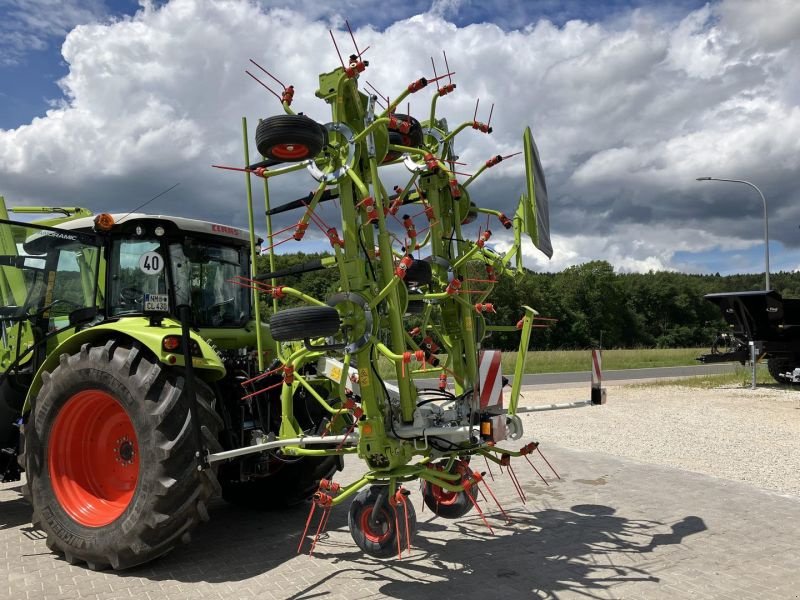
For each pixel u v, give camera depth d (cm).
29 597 341
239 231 510
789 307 1408
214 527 482
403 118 427
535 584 359
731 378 1750
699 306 7738
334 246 361
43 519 409
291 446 410
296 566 391
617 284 6944
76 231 459
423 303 441
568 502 534
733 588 352
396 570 382
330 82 372
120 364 394
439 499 450
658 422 985
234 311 515
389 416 379
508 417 421
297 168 386
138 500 376
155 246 460
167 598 340
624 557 402
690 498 541
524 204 440
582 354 3188
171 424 379
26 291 497
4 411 475
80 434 430
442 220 452
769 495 550
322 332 340
